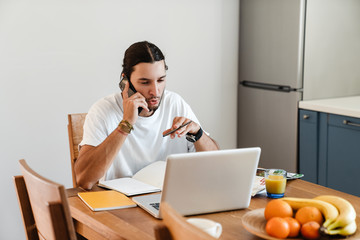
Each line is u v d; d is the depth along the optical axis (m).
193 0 3.38
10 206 2.89
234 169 1.44
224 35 3.58
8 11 2.74
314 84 3.26
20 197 1.45
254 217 1.34
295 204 1.30
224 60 3.62
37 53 2.86
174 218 0.93
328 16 3.22
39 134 2.93
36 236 1.50
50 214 1.17
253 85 3.57
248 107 3.65
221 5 3.52
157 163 1.93
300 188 1.73
